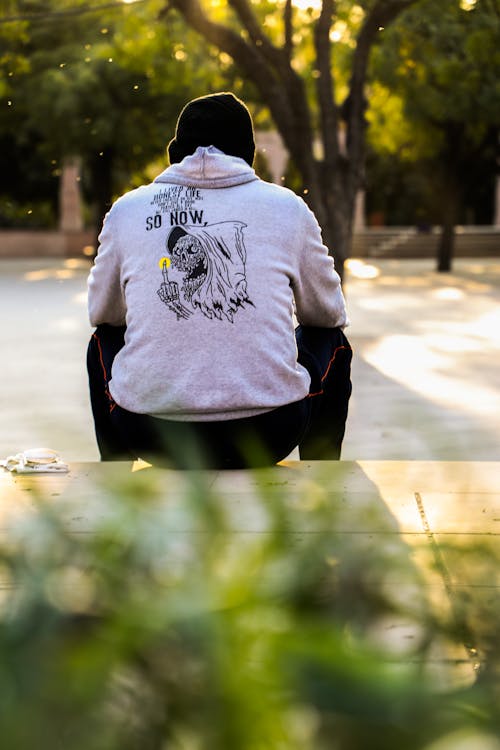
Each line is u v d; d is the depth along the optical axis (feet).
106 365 11.96
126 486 2.23
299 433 11.33
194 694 1.60
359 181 44.14
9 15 51.55
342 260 43.78
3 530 2.23
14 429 25.32
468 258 131.64
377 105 84.89
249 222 11.32
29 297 70.95
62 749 1.53
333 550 1.92
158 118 88.74
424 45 54.65
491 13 50.03
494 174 100.42
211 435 10.96
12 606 1.71
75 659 1.59
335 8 43.47
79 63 85.51
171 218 11.36
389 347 42.42
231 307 11.08
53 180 128.57
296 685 1.53
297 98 42.68
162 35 55.26
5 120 94.89
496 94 77.15
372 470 10.49
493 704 1.56
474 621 1.90
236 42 42.16
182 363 11.00
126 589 1.82
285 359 11.18
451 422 26.16
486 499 9.33
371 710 1.50
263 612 1.72
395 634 1.95
